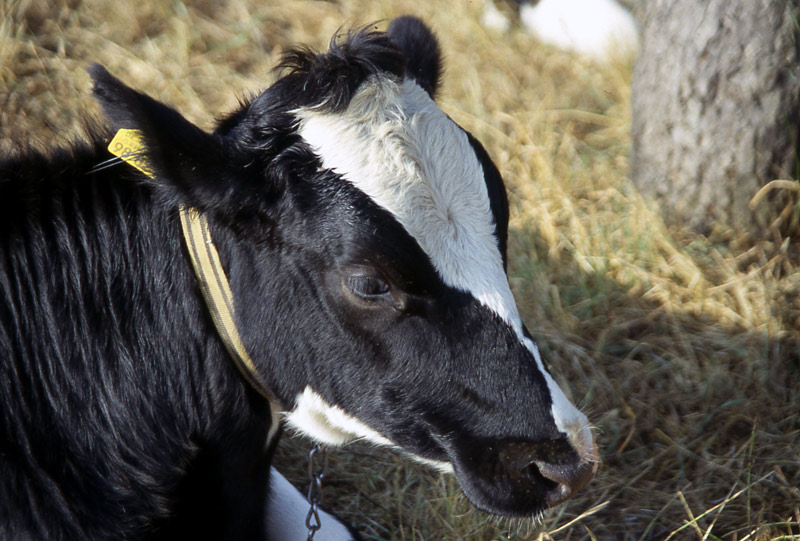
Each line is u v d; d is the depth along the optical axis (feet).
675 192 22.04
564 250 21.62
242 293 11.19
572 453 11.12
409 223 10.57
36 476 11.25
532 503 11.38
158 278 11.53
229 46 26.91
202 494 12.31
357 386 11.23
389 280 10.55
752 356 18.49
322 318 10.96
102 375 11.52
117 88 9.62
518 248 21.18
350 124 10.84
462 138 11.30
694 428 17.37
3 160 11.88
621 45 28.14
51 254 11.55
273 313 11.12
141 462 11.69
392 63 11.32
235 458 12.32
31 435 11.28
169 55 26.04
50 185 11.69
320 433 12.31
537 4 29.76
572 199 22.95
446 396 11.03
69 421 11.44
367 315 10.78
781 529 15.46
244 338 11.43
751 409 17.69
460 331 10.80
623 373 18.53
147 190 11.52
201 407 11.83
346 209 10.52
